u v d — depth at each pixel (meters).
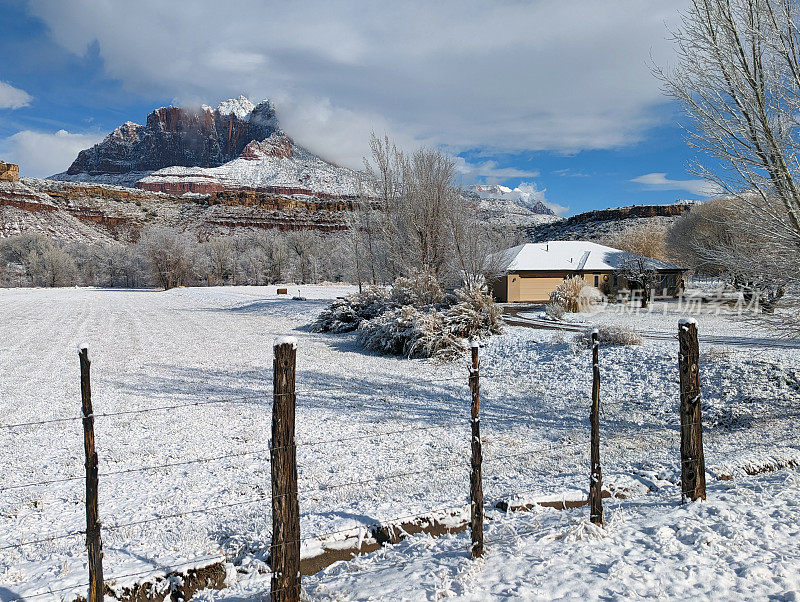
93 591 3.12
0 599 3.57
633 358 14.69
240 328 28.69
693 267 36.72
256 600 3.57
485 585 3.47
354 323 26.61
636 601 3.15
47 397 12.53
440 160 27.47
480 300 21.38
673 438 8.84
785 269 9.09
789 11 7.99
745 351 14.86
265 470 7.36
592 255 43.56
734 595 3.18
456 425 9.94
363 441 8.84
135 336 25.23
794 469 6.25
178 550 4.51
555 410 11.20
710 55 8.59
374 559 4.30
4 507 6.14
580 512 5.05
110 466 7.73
